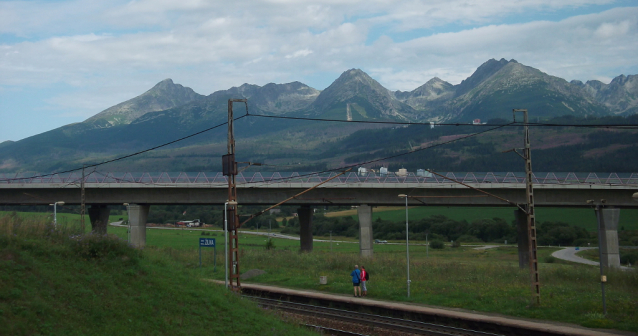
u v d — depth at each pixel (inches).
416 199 2866.6
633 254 3378.4
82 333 693.9
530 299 1368.1
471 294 1470.2
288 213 6968.5
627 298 1371.8
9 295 716.0
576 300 1339.8
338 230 5654.5
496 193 2785.4
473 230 5064.0
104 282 872.9
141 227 3014.3
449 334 1047.6
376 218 5920.3
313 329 1070.4
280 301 1460.4
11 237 901.2
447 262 2439.7
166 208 7268.7
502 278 1806.1
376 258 2379.4
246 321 915.4
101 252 974.4
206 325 850.1
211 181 3031.5
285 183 2874.0
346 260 2236.7
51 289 784.9
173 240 3983.8
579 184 2723.9
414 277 1820.9
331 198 2815.0
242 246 3838.6
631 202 2738.7
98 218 3206.2
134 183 2923.2
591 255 3693.4
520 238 2780.5
